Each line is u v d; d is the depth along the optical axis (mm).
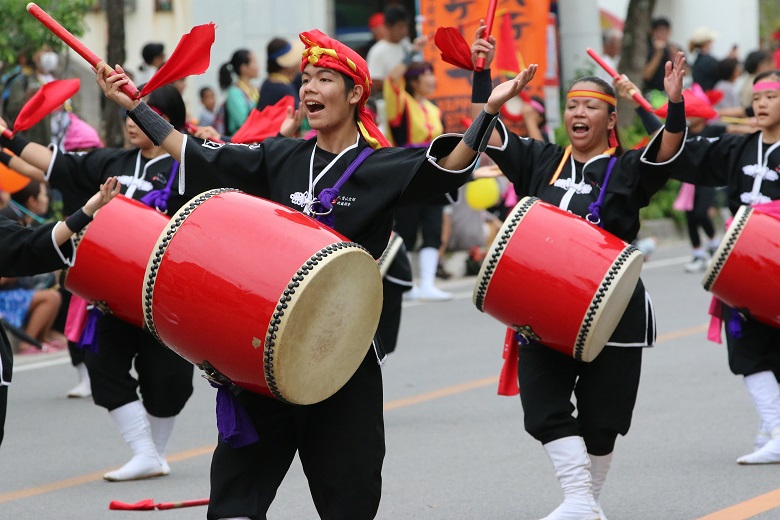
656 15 60156
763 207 14852
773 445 15500
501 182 31766
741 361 15820
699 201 34344
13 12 26750
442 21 30484
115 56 29359
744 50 60406
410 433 17531
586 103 13078
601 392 12719
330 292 9234
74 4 28047
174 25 41156
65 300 24781
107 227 13602
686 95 15953
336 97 10000
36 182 23031
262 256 9141
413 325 26828
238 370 9289
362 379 9961
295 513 13758
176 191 14766
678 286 31688
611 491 14453
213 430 18094
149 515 13766
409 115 27672
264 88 27219
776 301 14492
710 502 13906
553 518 12367
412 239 29156
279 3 39156
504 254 12062
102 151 15031
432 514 13625
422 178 9859
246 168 10289
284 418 9922
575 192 13047
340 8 45719
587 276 11844
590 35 46125
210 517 9758
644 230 41875
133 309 13680
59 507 14195
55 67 28469
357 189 10000
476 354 23453
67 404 20219
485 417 18469
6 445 17469
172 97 15109
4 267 10930
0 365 11008
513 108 25406
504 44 19266
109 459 16609
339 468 9820
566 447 12430
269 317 9039
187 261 9266
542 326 12062
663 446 16531
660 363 22188
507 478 15094
